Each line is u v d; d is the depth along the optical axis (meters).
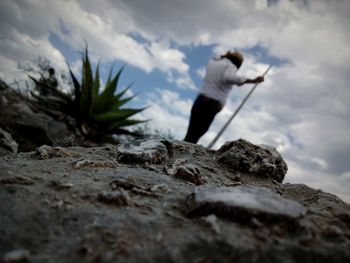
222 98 4.45
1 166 1.90
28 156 2.43
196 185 2.13
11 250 1.12
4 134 3.36
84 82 5.72
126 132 6.14
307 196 2.41
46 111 5.62
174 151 2.99
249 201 1.48
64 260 1.10
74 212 1.39
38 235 1.22
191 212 1.47
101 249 1.17
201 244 1.20
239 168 2.75
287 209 1.46
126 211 1.46
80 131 5.67
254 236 1.28
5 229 1.21
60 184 1.66
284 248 1.20
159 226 1.35
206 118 4.48
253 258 1.14
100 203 1.51
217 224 1.35
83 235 1.25
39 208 1.38
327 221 1.62
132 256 1.12
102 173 2.00
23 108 4.83
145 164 2.47
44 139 4.20
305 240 1.28
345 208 1.95
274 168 2.76
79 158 2.39
